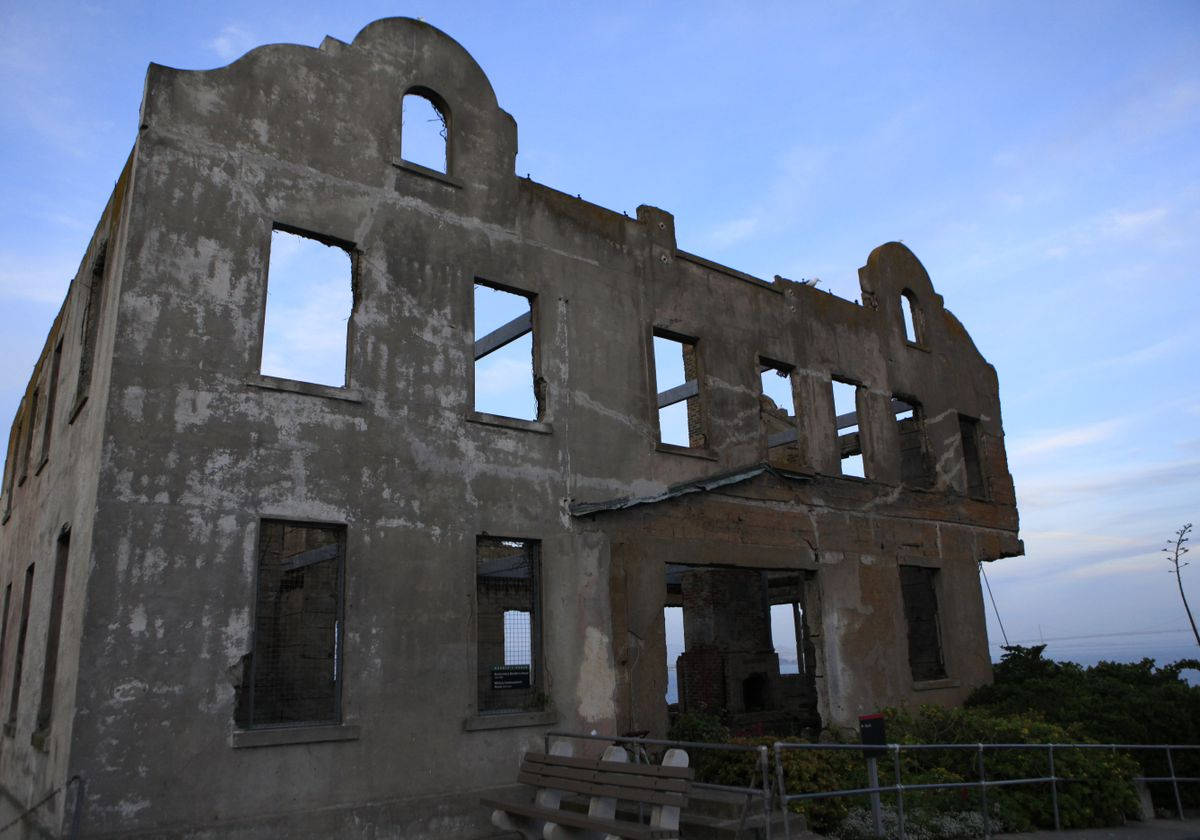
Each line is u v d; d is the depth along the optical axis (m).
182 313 9.90
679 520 13.70
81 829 8.15
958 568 18.55
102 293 11.22
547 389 12.84
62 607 10.72
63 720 8.74
